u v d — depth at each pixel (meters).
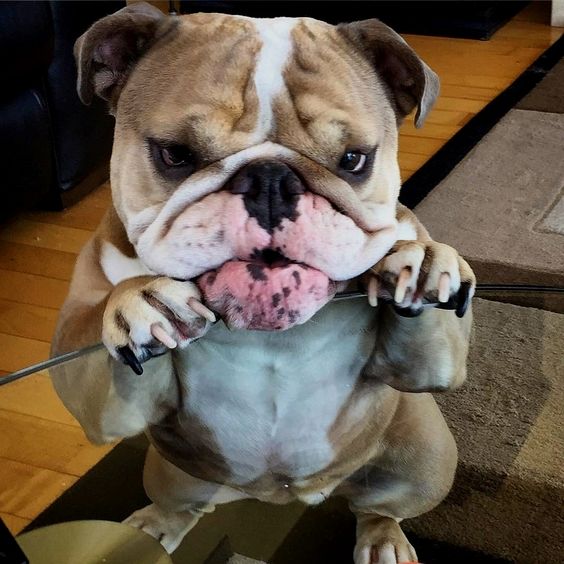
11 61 1.33
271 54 0.66
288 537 0.67
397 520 0.69
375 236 0.63
